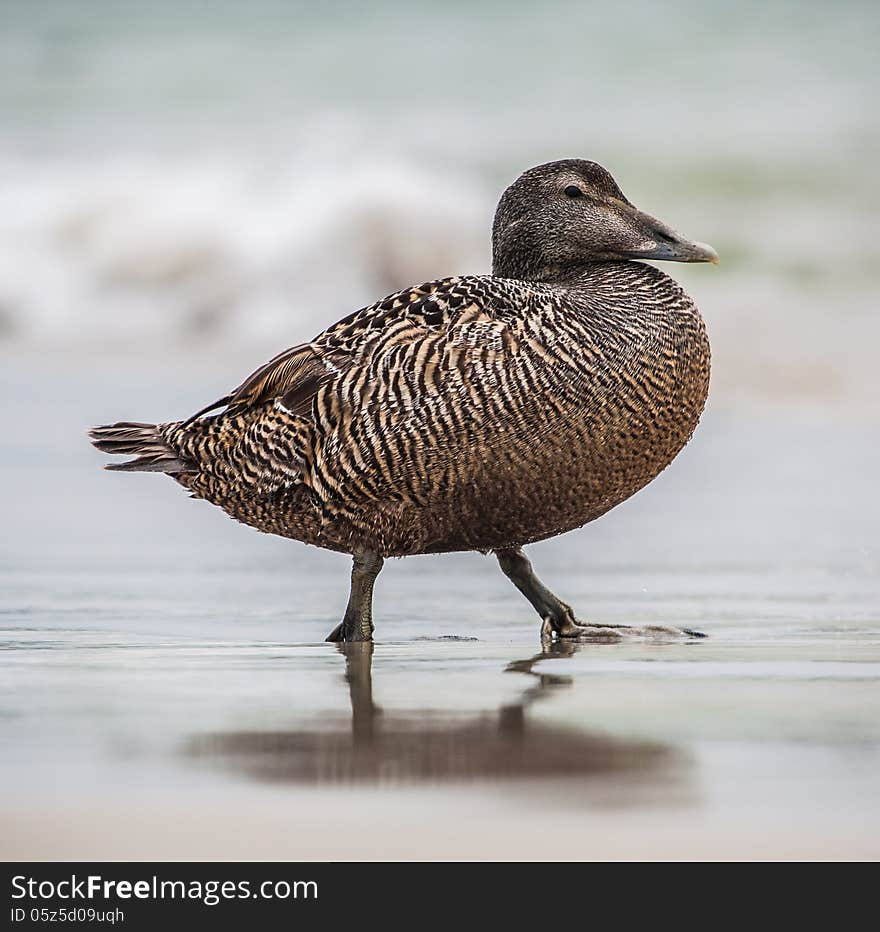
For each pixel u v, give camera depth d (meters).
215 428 11.71
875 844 6.19
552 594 12.22
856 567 15.56
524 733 7.99
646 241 12.16
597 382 11.04
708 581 14.95
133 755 7.54
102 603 13.83
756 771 7.18
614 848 6.14
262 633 12.27
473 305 11.09
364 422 11.03
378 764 7.30
